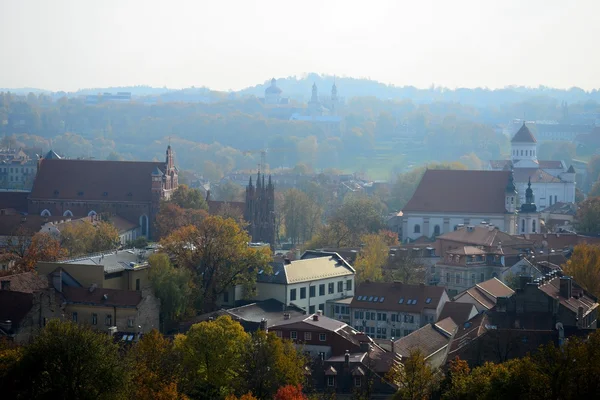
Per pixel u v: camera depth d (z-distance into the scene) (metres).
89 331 193.25
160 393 191.62
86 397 183.25
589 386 178.38
